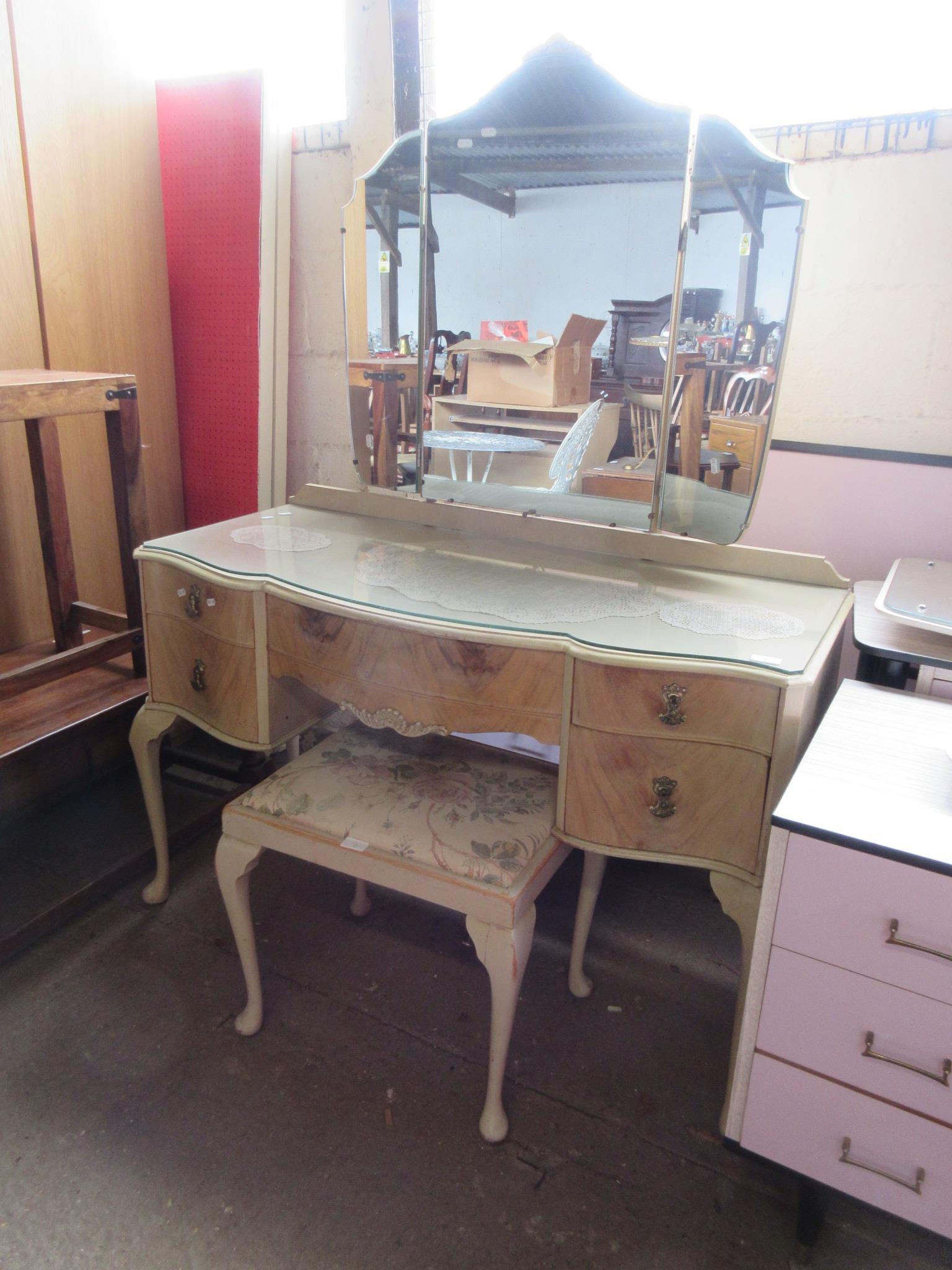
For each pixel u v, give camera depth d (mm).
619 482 1452
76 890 1688
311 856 1293
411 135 1477
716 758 1123
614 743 1151
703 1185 1231
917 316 1487
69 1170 1225
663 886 1858
